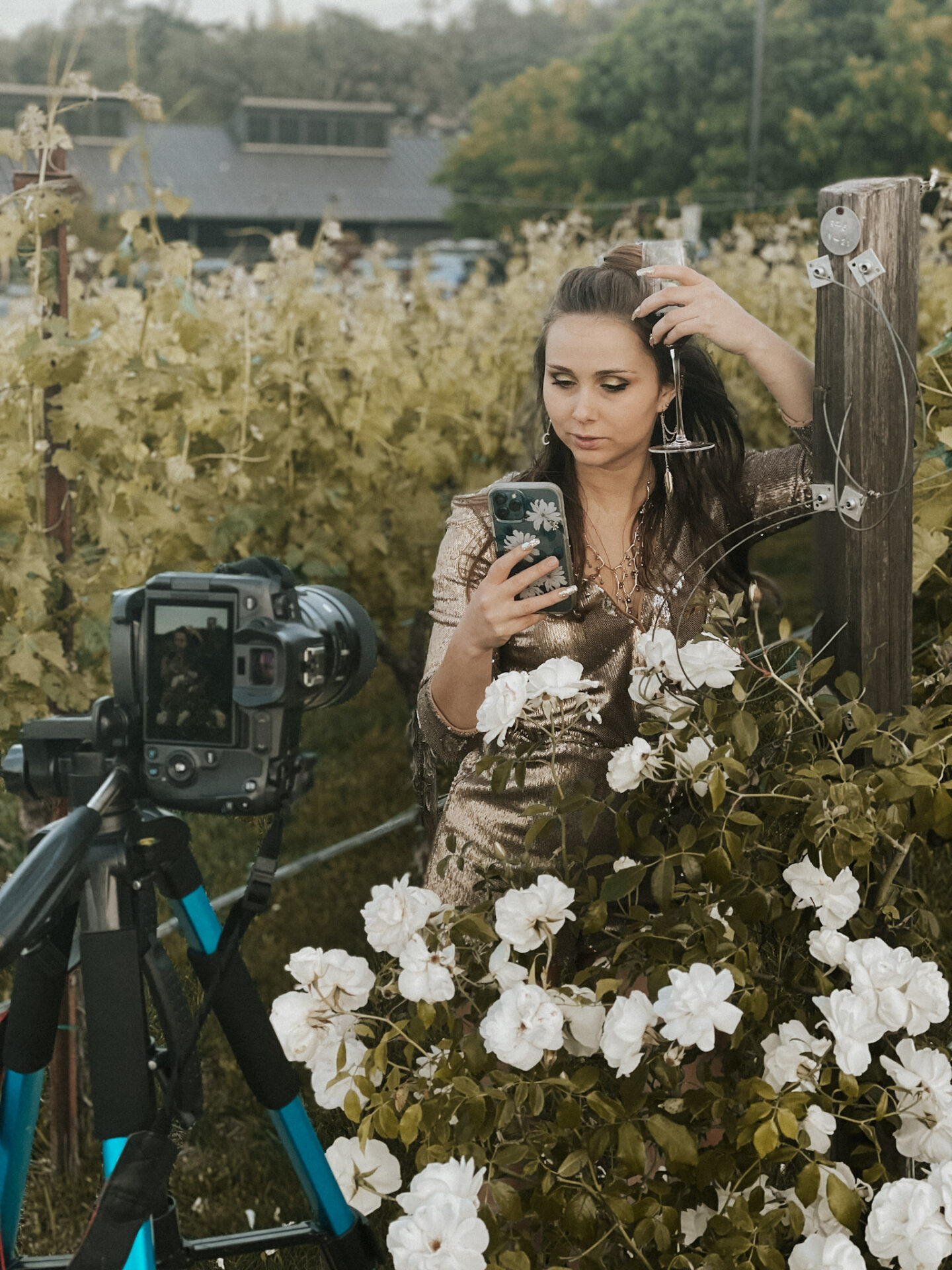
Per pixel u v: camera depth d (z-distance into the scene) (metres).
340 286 6.26
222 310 4.59
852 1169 1.90
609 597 2.01
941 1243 1.49
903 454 1.87
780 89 43.59
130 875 1.60
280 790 1.58
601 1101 1.55
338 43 78.62
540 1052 1.54
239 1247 1.87
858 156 42.41
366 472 4.42
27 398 2.93
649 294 1.92
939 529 2.34
